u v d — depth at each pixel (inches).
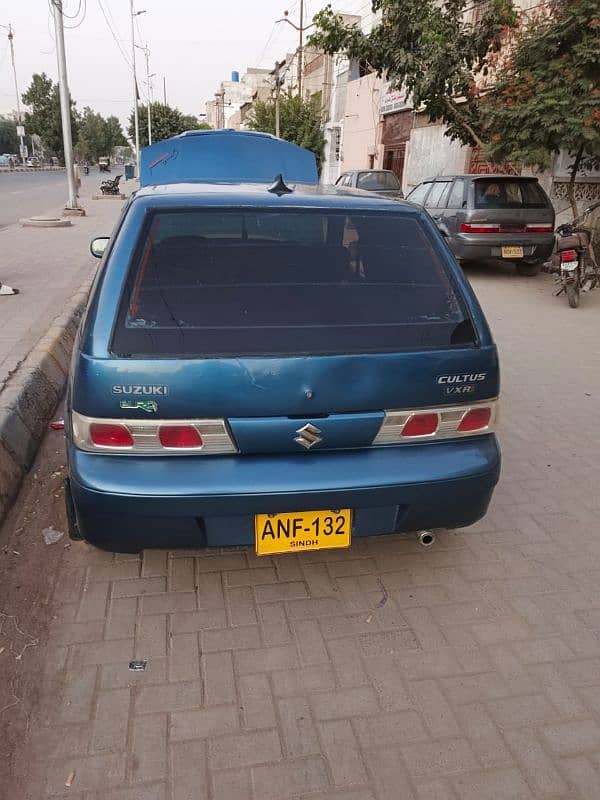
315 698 89.5
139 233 98.6
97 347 89.4
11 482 139.9
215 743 82.1
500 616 106.9
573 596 112.4
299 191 116.0
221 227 101.3
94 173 2672.2
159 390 88.0
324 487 93.6
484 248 394.0
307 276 100.0
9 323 242.8
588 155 413.1
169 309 93.0
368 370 92.9
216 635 100.2
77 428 91.9
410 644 99.9
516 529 132.3
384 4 468.4
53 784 76.2
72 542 122.6
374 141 918.4
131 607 105.6
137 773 77.9
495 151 391.2
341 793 76.4
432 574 117.2
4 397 164.9
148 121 1959.9
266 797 75.7
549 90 350.3
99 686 89.9
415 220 110.1
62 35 671.8
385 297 100.5
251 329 92.7
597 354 256.2
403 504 99.3
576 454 166.7
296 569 117.0
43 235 524.4
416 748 82.5
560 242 335.6
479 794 76.9
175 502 90.9
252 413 90.9
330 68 1232.8
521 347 264.5
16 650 95.6
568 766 80.9
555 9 378.9
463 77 453.4
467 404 99.5
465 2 469.4
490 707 89.0
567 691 92.1
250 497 92.0
